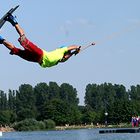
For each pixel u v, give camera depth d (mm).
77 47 20609
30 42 19547
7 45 19484
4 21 19203
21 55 19656
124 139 89562
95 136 109062
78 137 109500
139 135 102312
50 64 20109
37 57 19750
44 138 111000
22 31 19422
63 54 20375
